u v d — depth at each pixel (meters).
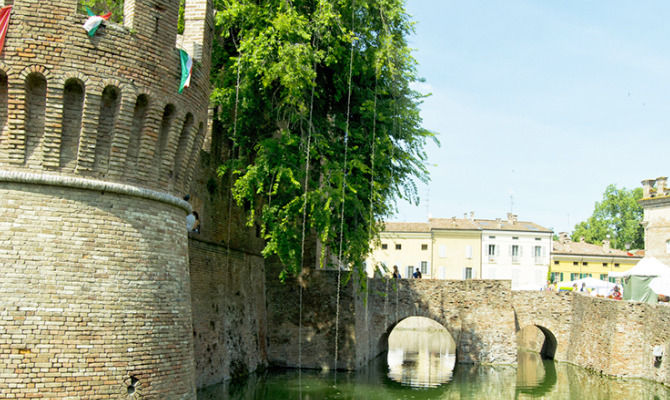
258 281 40.00
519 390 38.47
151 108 17.67
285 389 34.34
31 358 15.53
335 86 34.97
